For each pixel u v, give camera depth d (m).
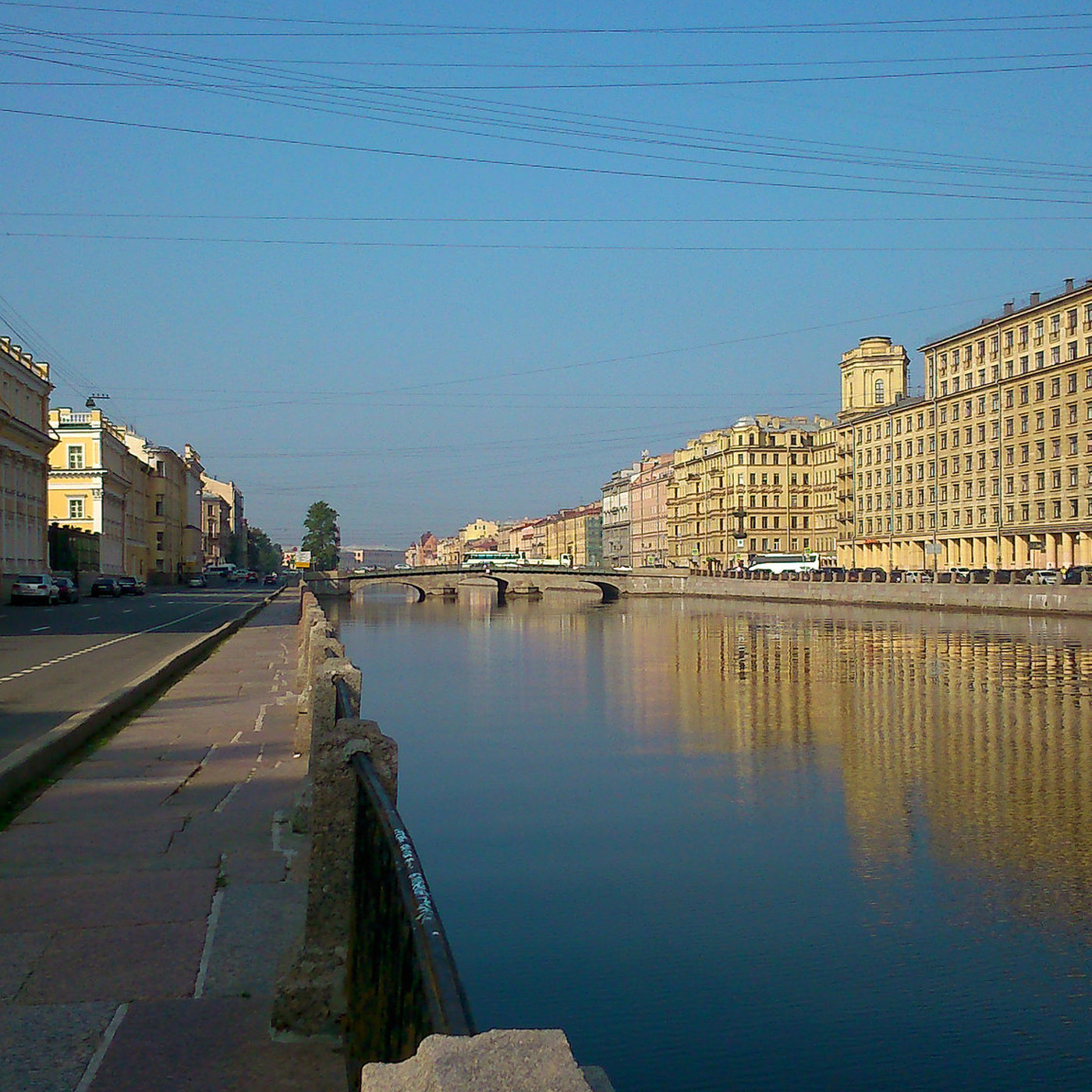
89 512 97.19
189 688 21.22
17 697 19.50
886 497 114.06
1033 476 88.19
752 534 150.25
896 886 15.49
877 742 26.36
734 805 20.20
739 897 15.01
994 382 93.56
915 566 108.25
